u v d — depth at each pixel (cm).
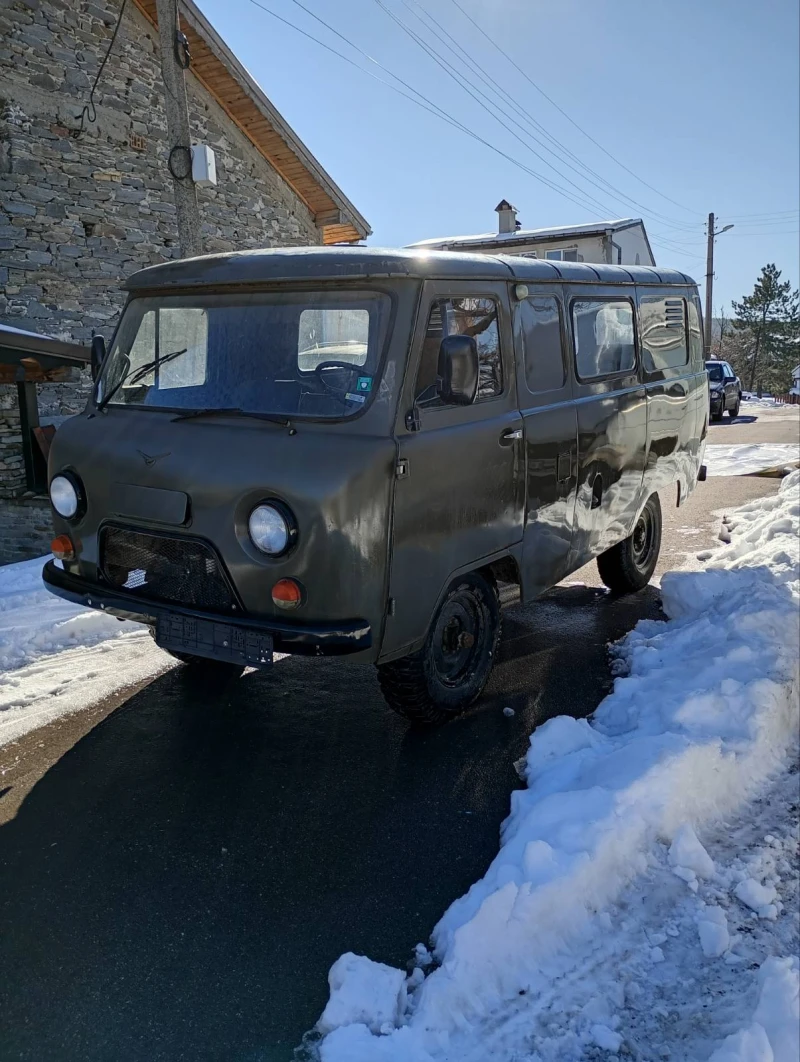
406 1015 262
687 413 714
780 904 310
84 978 277
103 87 1232
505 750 430
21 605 665
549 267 509
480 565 431
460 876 330
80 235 1227
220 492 363
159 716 472
